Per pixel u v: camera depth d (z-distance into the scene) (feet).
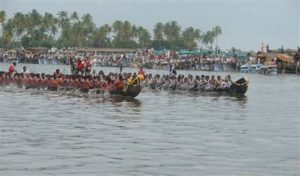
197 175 74.79
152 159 84.38
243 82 238.27
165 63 620.08
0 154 85.76
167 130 115.03
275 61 581.53
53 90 231.91
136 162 81.97
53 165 78.84
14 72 259.80
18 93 216.54
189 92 248.11
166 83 264.93
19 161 81.00
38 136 103.55
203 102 192.24
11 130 110.52
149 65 640.99
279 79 447.01
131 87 200.34
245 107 175.42
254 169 78.89
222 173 76.18
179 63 604.90
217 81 249.55
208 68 584.40
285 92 271.08
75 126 118.32
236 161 83.87
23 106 162.20
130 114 144.87
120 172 75.66
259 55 628.69
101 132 110.22
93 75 238.68
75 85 223.92
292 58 595.06
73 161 81.71
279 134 111.86
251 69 558.15
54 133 107.65
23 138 100.94
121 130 113.50
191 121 132.26
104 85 211.82
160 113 149.89
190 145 96.94
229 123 129.59
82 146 93.97
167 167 79.10
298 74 545.03
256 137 107.34
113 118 134.62
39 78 239.50
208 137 106.32
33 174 73.41
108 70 563.07
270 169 79.05
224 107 173.37
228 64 579.48
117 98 198.59
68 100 186.19
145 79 270.46
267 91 278.26
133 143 97.86
